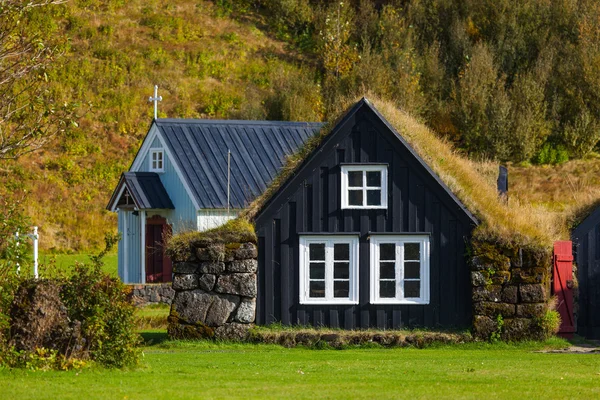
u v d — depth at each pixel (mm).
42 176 93562
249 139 65938
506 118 102250
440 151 44375
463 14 124250
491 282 39469
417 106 103688
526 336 39438
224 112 108125
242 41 126312
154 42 121688
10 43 29297
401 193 41281
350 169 41500
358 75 107500
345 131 41500
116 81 110125
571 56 110562
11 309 27203
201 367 30219
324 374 28297
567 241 41938
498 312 39500
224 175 62812
